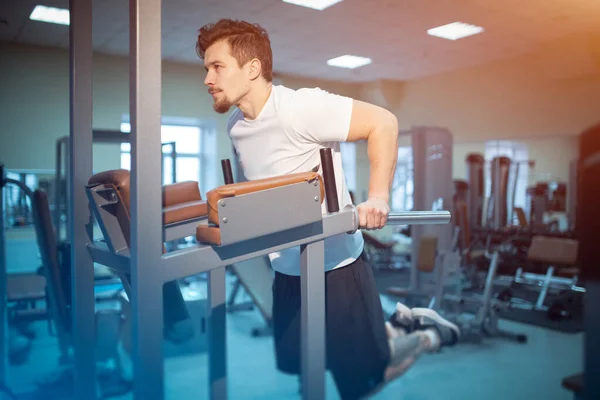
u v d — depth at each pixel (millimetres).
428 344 1457
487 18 6559
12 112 7121
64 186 5301
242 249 997
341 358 1342
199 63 8406
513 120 8477
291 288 1430
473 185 7559
